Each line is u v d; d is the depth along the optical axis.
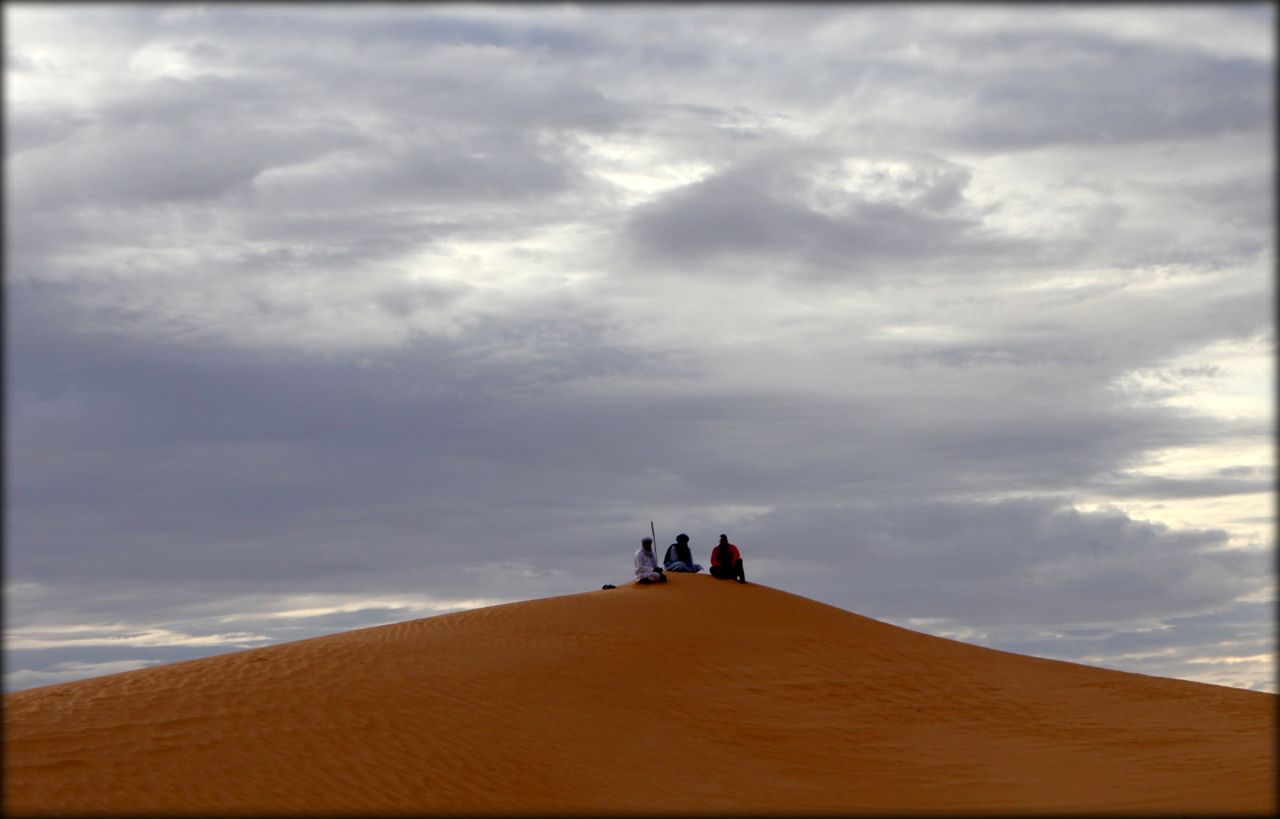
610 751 19.28
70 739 16.59
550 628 27.38
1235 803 16.06
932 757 20.81
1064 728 23.34
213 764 16.08
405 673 22.05
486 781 16.84
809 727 22.53
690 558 35.97
